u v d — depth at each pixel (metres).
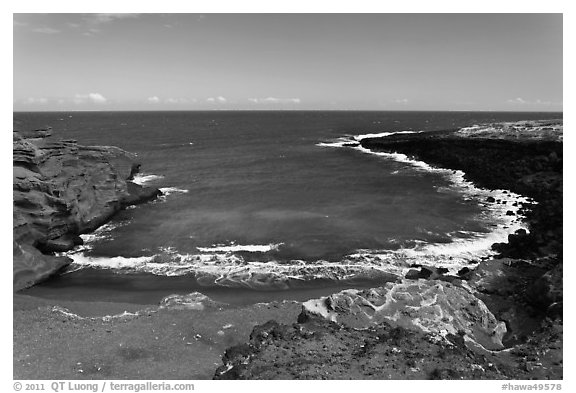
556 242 26.03
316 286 23.69
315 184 48.88
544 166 44.78
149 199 41.59
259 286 23.70
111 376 14.42
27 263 24.42
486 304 19.58
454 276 23.20
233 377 12.66
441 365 12.99
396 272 25.19
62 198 30.09
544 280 18.31
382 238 30.47
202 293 22.95
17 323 18.44
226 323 18.77
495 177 47.12
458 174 54.38
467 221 34.28
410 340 14.66
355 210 37.38
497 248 28.36
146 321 18.95
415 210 37.38
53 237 28.92
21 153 29.52
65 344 16.70
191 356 16.06
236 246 29.30
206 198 42.41
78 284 24.39
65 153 33.66
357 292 17.92
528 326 17.42
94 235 32.12
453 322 16.66
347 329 15.84
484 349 15.47
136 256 28.16
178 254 28.23
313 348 14.19
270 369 12.76
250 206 39.09
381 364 12.93
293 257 27.36
